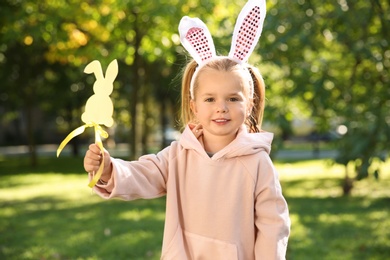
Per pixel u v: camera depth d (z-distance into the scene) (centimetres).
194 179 238
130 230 717
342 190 1124
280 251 229
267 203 234
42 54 1623
